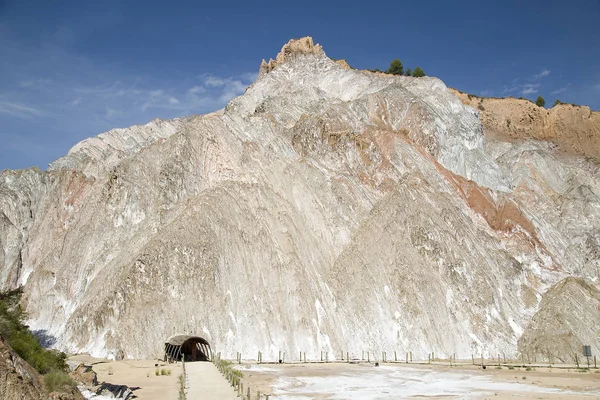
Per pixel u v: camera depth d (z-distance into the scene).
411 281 65.88
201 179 76.94
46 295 67.94
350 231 73.31
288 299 61.94
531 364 57.81
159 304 58.31
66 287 69.12
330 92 117.81
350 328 62.00
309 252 68.94
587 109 131.50
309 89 108.38
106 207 76.44
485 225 82.62
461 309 65.81
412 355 60.66
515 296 72.38
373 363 57.12
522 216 84.00
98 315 57.47
